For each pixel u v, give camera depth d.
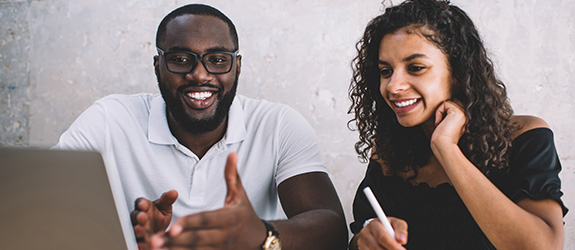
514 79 2.66
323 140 2.89
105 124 1.71
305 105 2.90
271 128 1.74
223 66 1.61
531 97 2.65
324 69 2.87
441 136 1.38
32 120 3.27
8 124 3.29
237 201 0.94
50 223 0.77
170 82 1.60
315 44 2.87
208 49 1.59
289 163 1.70
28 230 0.76
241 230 0.94
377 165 1.64
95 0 3.14
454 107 1.42
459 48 1.41
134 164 1.69
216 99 1.63
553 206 1.32
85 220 0.78
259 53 2.93
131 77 3.11
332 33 2.85
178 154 1.68
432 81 1.40
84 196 0.78
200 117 1.62
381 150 1.62
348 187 2.88
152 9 3.06
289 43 2.90
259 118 1.76
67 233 0.77
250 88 2.94
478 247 1.43
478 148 1.44
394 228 1.16
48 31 3.22
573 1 2.60
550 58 2.63
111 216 0.80
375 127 1.65
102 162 0.79
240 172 1.70
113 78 3.14
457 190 1.33
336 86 2.86
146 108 1.76
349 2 2.82
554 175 1.37
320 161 1.72
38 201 0.76
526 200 1.34
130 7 3.09
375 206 1.13
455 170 1.34
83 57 3.18
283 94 2.92
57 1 3.19
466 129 1.44
